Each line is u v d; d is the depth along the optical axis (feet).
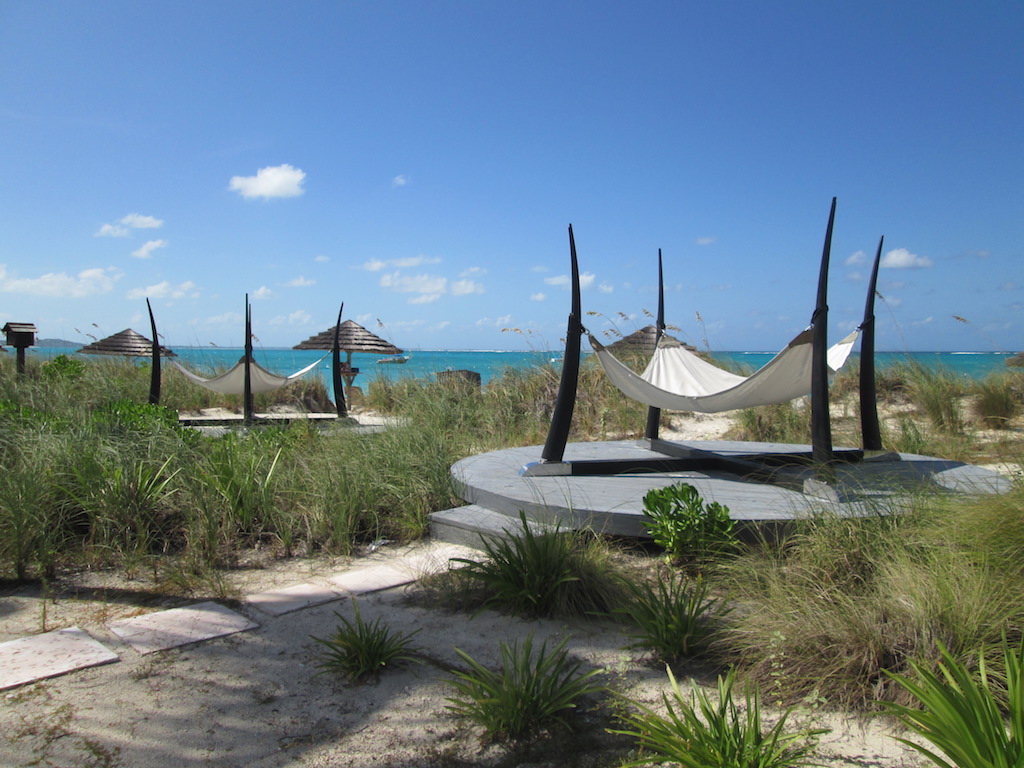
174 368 43.83
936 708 6.53
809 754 7.43
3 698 8.77
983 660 7.77
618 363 18.95
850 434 27.84
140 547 14.97
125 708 8.62
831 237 15.96
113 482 15.79
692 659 9.93
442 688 9.32
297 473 18.84
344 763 7.61
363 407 45.19
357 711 8.72
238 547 15.83
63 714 8.41
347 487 17.28
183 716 8.48
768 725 8.18
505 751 7.88
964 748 6.14
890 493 14.53
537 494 16.97
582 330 19.48
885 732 7.97
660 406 20.80
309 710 8.72
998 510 11.31
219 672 9.68
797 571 11.36
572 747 7.95
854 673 8.78
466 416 33.47
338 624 11.49
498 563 12.59
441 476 19.36
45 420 20.47
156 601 12.47
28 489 14.11
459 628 11.32
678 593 10.93
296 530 16.63
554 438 19.70
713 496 16.44
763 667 9.30
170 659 10.06
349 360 47.70
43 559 13.60
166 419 22.66
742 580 12.00
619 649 10.46
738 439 31.50
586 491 17.33
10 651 10.14
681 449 21.90
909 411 31.63
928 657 8.51
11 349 64.34
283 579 13.92
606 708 8.75
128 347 51.01
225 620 11.57
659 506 14.02
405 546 16.30
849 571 11.16
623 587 12.23
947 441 25.09
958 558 10.29
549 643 10.73
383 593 13.00
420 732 8.24
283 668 9.86
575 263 19.24
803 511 14.49
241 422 32.60
